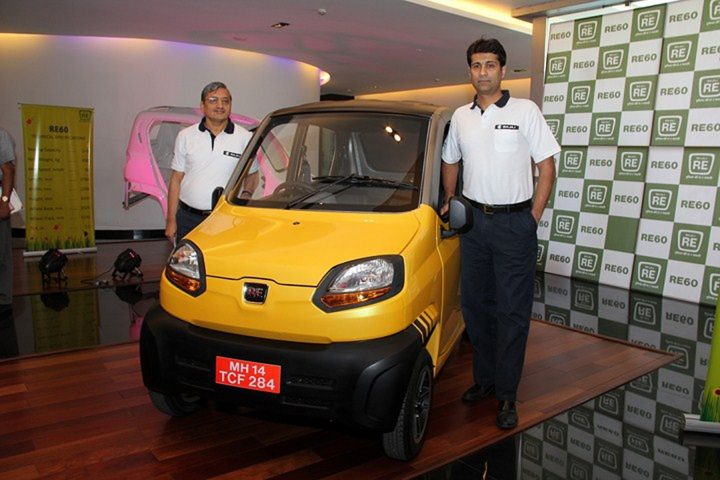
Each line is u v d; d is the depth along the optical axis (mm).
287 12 6457
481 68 2398
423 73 11328
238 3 6102
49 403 2713
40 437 2377
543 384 3076
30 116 6750
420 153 2555
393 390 1968
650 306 4676
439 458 2273
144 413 2621
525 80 12336
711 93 4621
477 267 2605
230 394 2061
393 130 2650
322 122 2771
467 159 2525
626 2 5055
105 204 8453
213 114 3240
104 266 6309
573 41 5469
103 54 8156
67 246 7086
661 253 5012
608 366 3367
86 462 2186
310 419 2230
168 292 2238
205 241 2275
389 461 2242
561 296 4957
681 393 3004
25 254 6793
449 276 2562
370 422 1963
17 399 2752
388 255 2100
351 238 2189
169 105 8422
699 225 4773
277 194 2623
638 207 5137
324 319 1973
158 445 2328
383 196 2449
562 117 5605
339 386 1941
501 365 2545
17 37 8109
